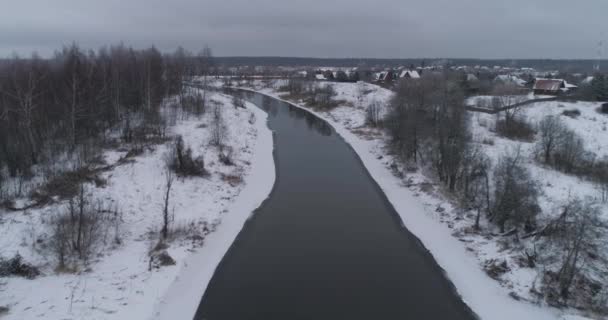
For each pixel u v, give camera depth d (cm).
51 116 5003
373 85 12550
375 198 4419
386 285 2803
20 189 3512
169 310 2447
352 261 3112
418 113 5678
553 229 3039
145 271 2738
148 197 3766
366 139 6938
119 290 2509
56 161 4291
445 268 3009
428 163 5112
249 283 2805
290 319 2441
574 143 5066
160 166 4406
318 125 8419
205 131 6084
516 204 3300
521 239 3184
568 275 2556
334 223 3784
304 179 5000
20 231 2911
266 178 4956
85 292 2434
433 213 3906
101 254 2831
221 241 3356
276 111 10088
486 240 3291
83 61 6150
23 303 2272
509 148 5366
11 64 5750
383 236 3534
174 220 3497
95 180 3803
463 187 4178
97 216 3112
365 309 2545
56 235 2764
